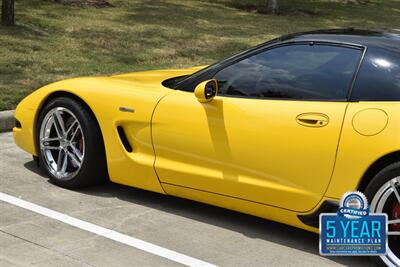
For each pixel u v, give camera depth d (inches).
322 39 154.7
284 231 161.9
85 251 146.3
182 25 580.1
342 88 144.9
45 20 519.2
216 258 144.9
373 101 139.5
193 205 179.5
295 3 890.1
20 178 198.4
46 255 143.3
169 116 164.7
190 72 204.1
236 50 484.7
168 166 165.9
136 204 179.2
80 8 603.5
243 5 785.6
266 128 148.0
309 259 145.6
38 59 381.1
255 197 151.7
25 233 155.6
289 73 153.7
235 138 152.5
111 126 176.7
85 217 167.8
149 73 204.7
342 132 137.9
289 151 144.6
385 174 132.7
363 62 145.2
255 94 155.7
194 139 159.6
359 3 979.3
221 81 162.9
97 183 190.1
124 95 175.3
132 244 151.3
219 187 157.0
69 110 184.4
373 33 156.9
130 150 175.8
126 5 663.1
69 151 188.9
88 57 404.8
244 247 151.5
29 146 199.2
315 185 142.3
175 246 150.9
